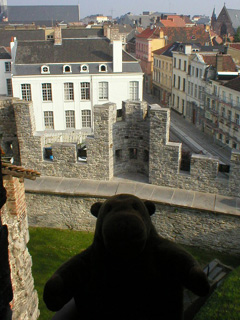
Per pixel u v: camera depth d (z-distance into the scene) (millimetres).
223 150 49562
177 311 3840
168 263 3680
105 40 49812
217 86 51344
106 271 3748
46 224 20141
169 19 123875
